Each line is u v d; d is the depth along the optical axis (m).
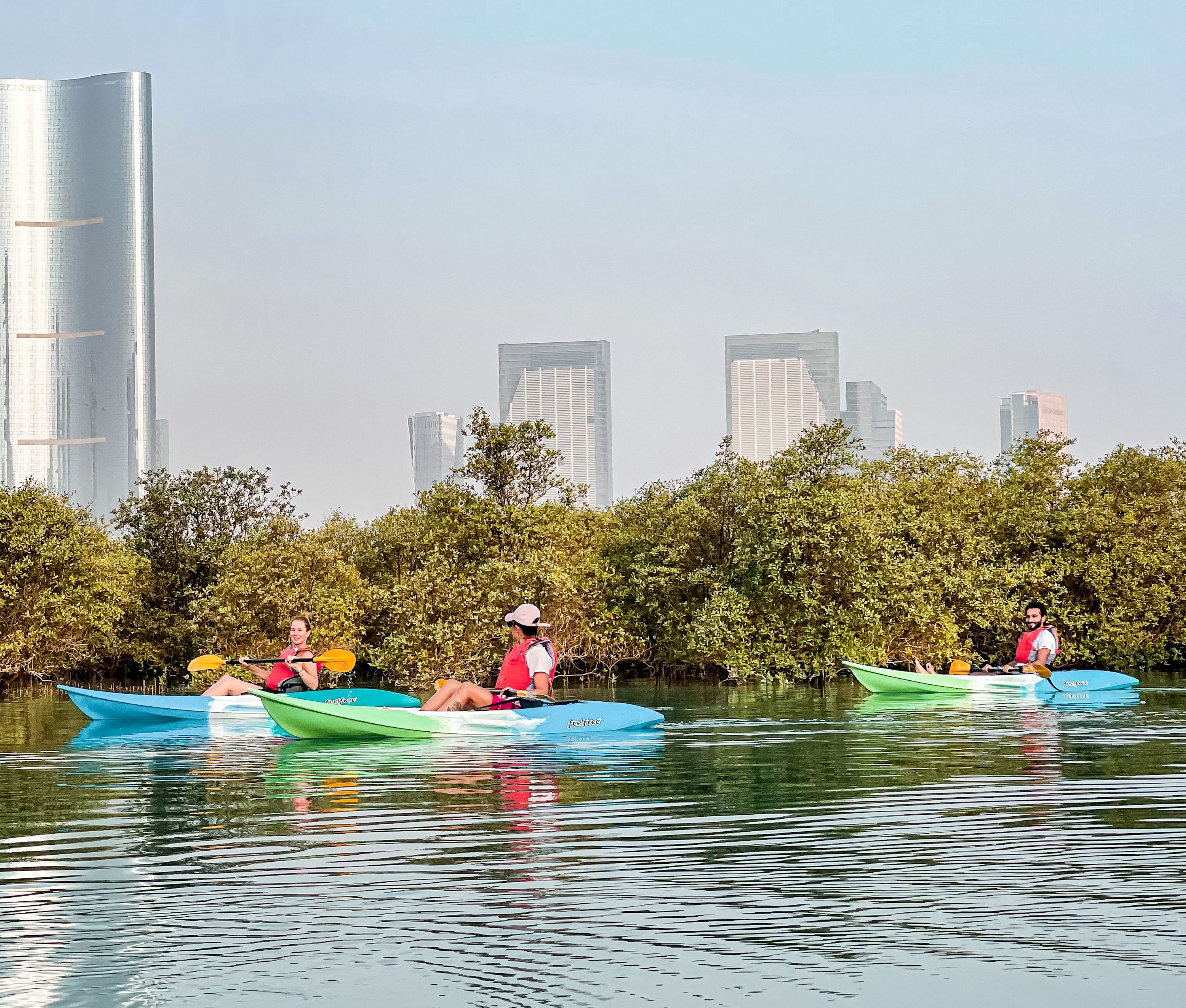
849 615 25.39
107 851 7.00
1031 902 5.54
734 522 28.08
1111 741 12.36
